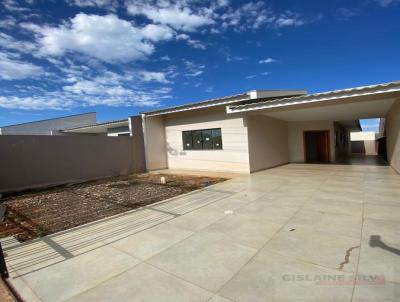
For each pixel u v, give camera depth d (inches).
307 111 408.2
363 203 212.8
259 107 364.2
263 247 138.3
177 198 266.1
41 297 104.4
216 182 352.5
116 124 603.5
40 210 249.4
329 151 577.0
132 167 513.0
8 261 138.4
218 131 464.1
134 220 199.3
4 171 355.6
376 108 410.6
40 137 390.9
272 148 504.7
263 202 232.2
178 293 101.4
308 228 162.1
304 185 301.9
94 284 111.8
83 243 159.3
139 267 124.4
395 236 143.6
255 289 101.1
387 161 539.5
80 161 437.1
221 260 126.5
